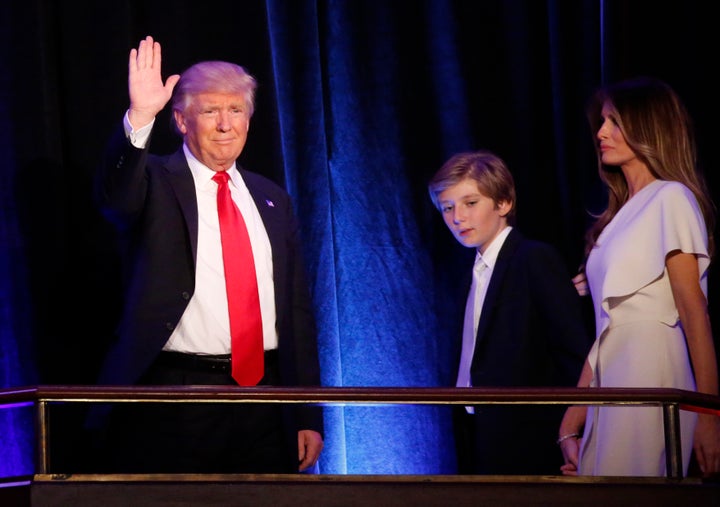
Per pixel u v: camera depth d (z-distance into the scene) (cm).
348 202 974
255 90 918
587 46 1001
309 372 795
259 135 919
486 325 834
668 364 745
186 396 638
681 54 1012
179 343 758
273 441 765
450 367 948
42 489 627
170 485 632
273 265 792
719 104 1005
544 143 997
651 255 750
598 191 984
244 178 821
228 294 765
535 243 851
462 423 746
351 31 985
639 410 751
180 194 779
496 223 865
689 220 743
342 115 980
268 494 634
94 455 754
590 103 819
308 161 950
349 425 939
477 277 867
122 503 629
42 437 635
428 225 980
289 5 958
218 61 834
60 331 876
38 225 875
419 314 972
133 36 914
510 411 725
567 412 734
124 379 740
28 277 874
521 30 996
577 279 852
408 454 937
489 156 876
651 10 1012
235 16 927
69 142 891
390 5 989
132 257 773
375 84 984
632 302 758
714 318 988
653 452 747
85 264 888
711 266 987
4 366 873
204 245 777
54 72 893
